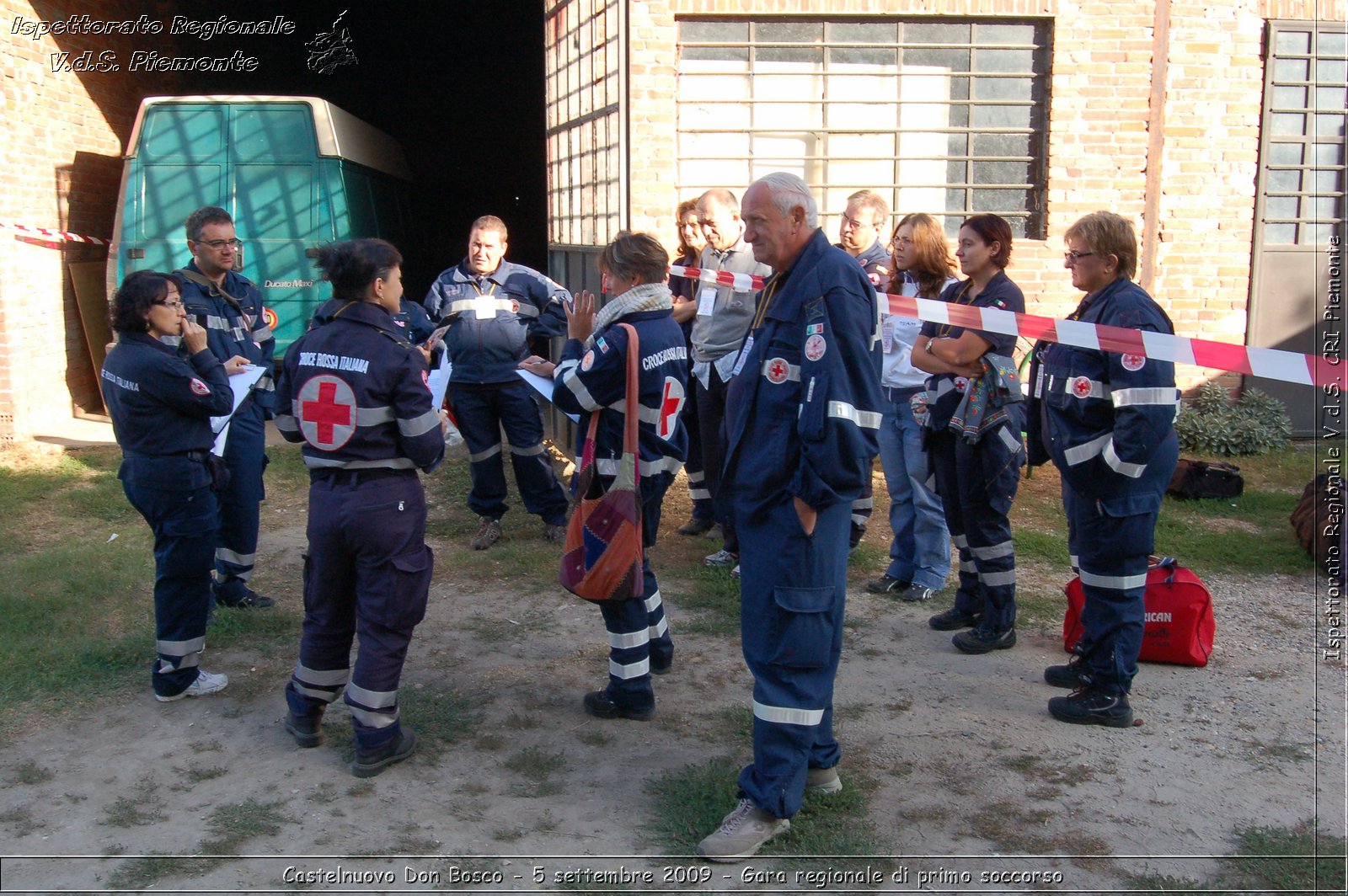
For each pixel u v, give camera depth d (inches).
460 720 168.1
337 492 147.1
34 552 250.4
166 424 160.9
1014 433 186.9
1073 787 147.3
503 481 260.8
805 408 123.3
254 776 150.6
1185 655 187.5
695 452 262.1
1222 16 337.4
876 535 270.5
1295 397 367.6
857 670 188.5
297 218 359.6
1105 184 342.6
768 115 337.1
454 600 224.7
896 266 206.1
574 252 348.8
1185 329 353.4
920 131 341.7
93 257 408.5
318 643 155.3
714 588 228.7
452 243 671.1
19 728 164.7
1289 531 270.8
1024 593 228.5
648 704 168.2
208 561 169.5
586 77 341.7
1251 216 348.2
